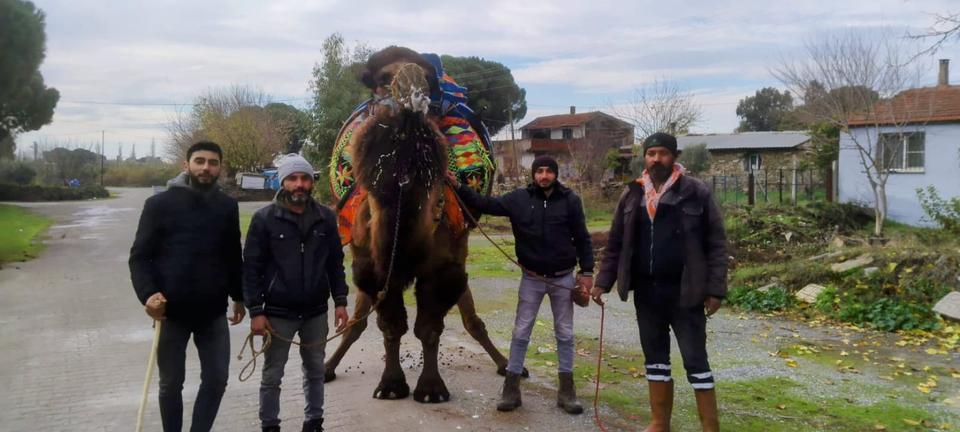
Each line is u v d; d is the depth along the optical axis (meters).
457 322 9.12
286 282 4.57
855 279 9.58
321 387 4.82
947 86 20.44
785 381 6.42
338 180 6.06
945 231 13.09
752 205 18.27
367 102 6.27
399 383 5.77
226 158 44.06
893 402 5.81
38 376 6.62
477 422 5.28
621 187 29.98
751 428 5.21
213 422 4.78
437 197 5.02
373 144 4.91
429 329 5.50
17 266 14.51
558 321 5.59
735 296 10.00
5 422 5.35
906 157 19.20
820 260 11.02
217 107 46.06
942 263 9.37
